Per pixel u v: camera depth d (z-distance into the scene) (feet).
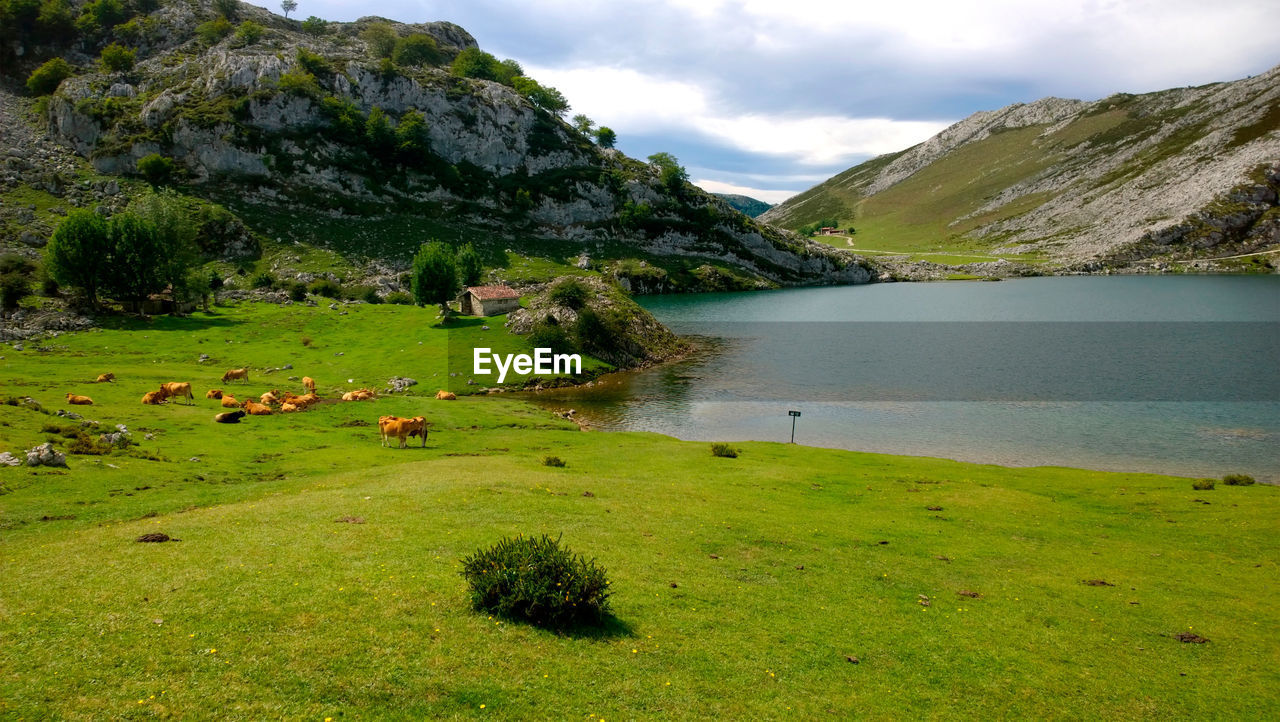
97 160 554.46
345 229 603.26
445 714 37.50
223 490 88.33
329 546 61.52
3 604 44.68
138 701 34.88
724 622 55.16
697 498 99.55
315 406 176.04
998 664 52.08
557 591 50.19
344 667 40.52
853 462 140.97
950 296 624.59
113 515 72.23
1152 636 58.90
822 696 44.93
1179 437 177.37
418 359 269.85
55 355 239.71
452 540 65.92
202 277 350.84
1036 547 84.53
